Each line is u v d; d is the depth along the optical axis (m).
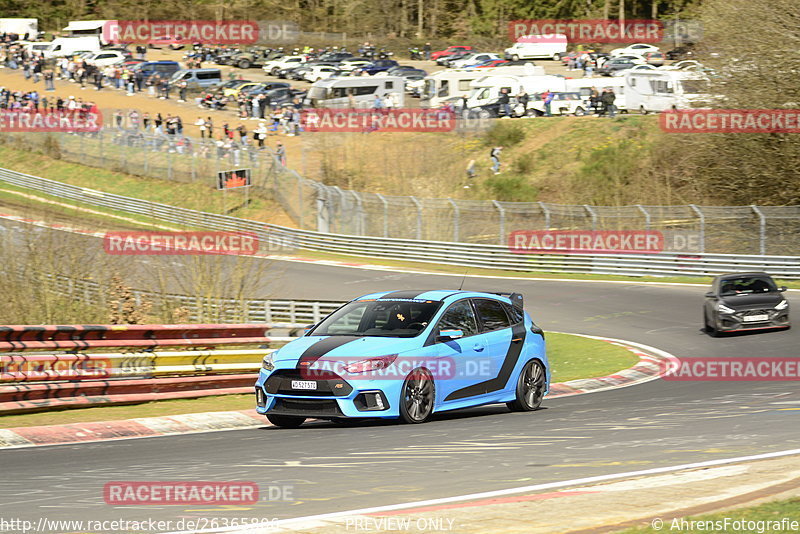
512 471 18.03
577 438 22.42
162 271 52.97
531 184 127.50
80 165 141.50
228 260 57.22
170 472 18.80
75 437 25.06
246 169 123.06
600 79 145.25
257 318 55.81
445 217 105.62
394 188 131.50
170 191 127.19
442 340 27.19
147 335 33.53
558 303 74.75
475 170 133.38
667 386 39.34
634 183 121.38
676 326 62.62
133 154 137.12
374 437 23.45
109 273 49.94
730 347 53.09
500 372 28.94
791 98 103.00
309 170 135.38
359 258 104.62
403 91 156.38
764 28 103.62
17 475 18.80
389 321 27.64
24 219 50.72
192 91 177.00
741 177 109.81
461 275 92.06
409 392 26.06
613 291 79.44
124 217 117.94
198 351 34.97
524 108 144.50
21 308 45.16
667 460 18.73
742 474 16.50
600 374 45.03
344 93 153.38
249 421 28.84
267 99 162.00
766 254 87.06
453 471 18.17
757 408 28.05
